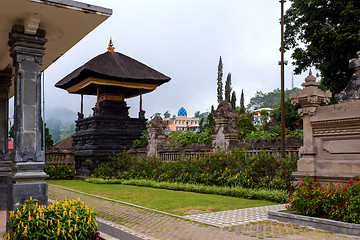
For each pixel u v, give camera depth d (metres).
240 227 7.38
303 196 7.75
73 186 18.38
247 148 15.51
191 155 18.58
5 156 9.86
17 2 6.05
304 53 24.17
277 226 7.39
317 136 8.31
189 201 11.70
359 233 6.36
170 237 6.76
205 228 7.39
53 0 6.19
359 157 7.44
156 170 19.36
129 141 25.88
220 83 59.47
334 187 7.61
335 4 21.91
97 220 8.48
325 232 6.77
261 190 12.62
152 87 26.47
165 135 21.89
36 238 4.95
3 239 5.93
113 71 24.50
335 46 20.61
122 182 19.91
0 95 9.95
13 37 6.74
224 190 13.56
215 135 17.22
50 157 24.97
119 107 26.34
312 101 8.24
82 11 6.50
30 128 6.75
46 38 7.07
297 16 24.56
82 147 25.70
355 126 7.53
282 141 14.09
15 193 6.43
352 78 8.40
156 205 10.89
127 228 7.53
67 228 5.25
